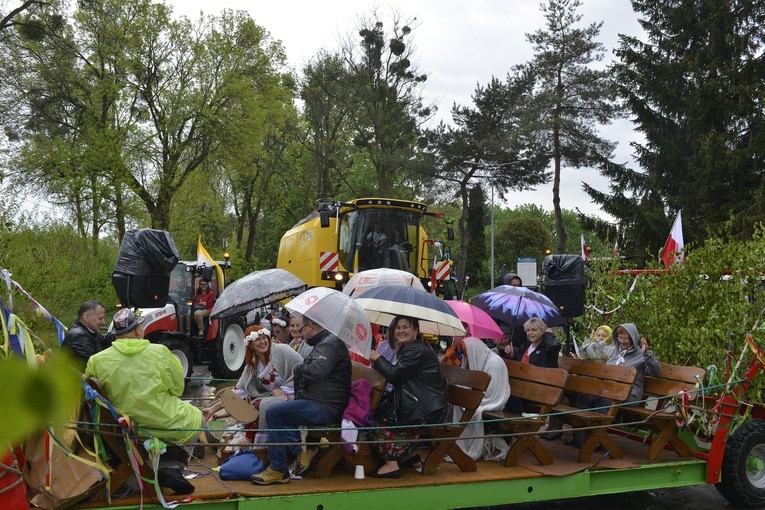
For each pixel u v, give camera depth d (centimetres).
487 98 4644
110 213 3603
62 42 3319
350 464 637
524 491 666
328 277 1881
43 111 3397
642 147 3691
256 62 3950
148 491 548
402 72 4328
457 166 4672
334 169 5241
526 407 812
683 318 901
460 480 639
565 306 1119
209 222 4175
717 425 759
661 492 854
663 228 3406
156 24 3591
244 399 754
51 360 52
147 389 535
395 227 1906
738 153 3070
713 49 3378
